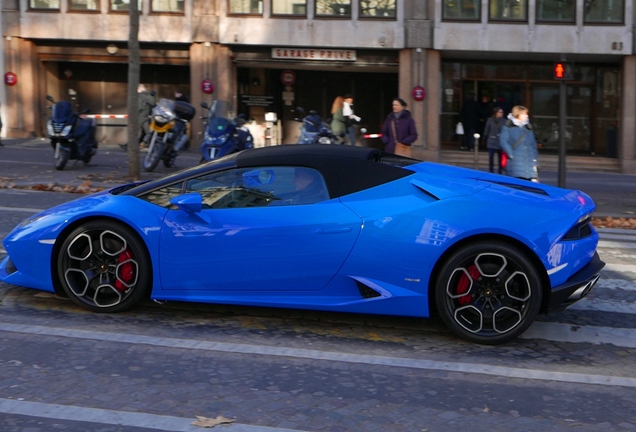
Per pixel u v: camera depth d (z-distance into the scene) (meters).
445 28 25.56
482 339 5.41
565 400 4.52
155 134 17.02
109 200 5.83
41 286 5.93
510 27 25.45
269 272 5.57
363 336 5.62
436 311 5.63
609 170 25.72
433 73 25.88
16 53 26.28
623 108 25.72
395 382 4.71
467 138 26.56
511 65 27.03
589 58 26.28
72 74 27.52
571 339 5.73
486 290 5.36
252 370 4.84
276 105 28.20
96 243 5.81
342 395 4.47
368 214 5.49
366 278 5.48
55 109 16.44
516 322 5.36
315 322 5.91
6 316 5.77
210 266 5.61
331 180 5.65
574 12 25.41
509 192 5.60
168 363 4.91
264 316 6.00
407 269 5.41
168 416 4.09
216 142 15.67
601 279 7.78
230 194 5.73
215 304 6.23
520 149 11.71
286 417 4.13
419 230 5.39
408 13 25.59
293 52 26.17
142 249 5.71
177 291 5.69
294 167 5.73
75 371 4.71
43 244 5.85
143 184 6.22
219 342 5.36
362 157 5.76
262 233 5.54
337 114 19.75
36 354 4.99
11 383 4.49
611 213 13.53
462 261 5.35
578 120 27.19
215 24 25.86
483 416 4.24
